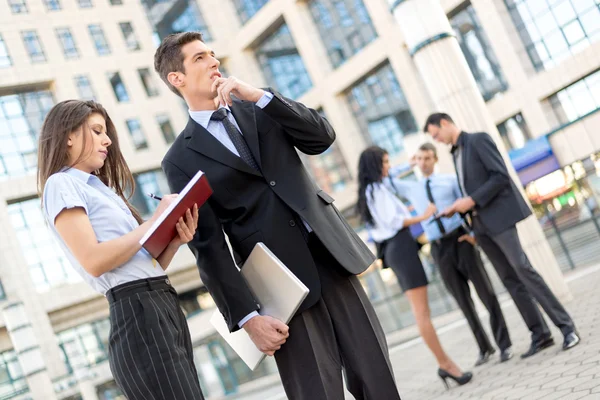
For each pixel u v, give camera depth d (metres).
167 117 32.06
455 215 5.47
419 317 5.05
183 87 2.75
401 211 5.16
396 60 26.94
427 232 5.60
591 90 21.48
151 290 2.24
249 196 2.63
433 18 8.38
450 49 8.38
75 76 30.36
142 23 32.78
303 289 2.43
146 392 2.12
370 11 27.64
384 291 16.44
